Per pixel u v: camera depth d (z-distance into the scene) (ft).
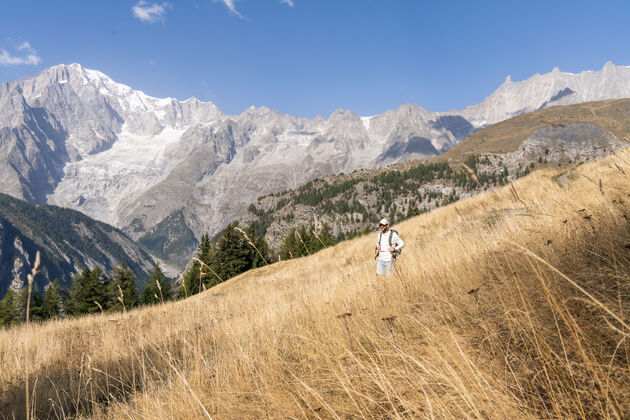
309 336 11.47
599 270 7.29
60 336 28.99
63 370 16.93
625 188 10.75
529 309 7.03
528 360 5.99
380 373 6.62
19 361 18.63
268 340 13.35
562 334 6.09
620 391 4.38
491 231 17.43
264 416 7.62
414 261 19.79
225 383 10.32
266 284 55.21
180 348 16.75
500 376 6.01
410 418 5.67
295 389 8.67
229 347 14.39
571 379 5.14
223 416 8.21
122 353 17.97
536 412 4.88
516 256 11.16
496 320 7.94
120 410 11.38
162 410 9.61
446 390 6.04
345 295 16.06
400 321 10.87
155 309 40.11
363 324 11.48
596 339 5.55
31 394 14.46
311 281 30.94
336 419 6.62
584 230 9.93
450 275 14.03
